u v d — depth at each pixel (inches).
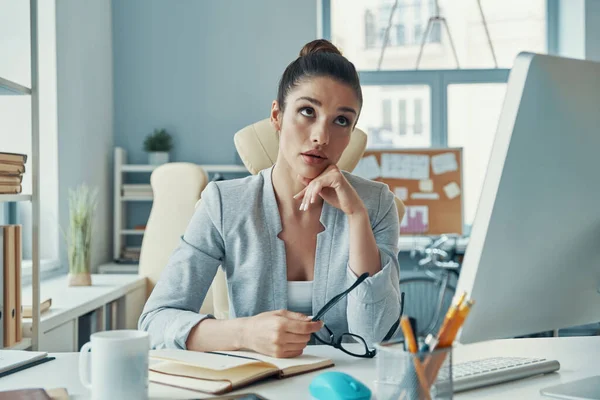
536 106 32.2
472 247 32.7
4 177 75.5
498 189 31.9
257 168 71.0
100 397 33.1
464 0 193.6
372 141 193.2
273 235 53.7
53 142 131.9
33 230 81.9
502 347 48.0
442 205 186.7
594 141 34.4
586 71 34.1
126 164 174.7
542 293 34.4
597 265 35.6
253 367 38.7
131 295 120.2
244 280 53.9
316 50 54.7
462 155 187.5
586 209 34.6
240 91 177.3
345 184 49.9
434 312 184.1
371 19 194.2
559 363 40.9
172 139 176.7
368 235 50.2
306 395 35.2
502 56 193.5
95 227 156.6
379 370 30.0
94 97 158.6
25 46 122.1
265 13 177.6
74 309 92.9
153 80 176.7
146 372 33.9
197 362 38.0
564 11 187.8
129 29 176.4
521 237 32.9
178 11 177.0
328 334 52.8
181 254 53.8
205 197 55.2
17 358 43.5
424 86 193.0
